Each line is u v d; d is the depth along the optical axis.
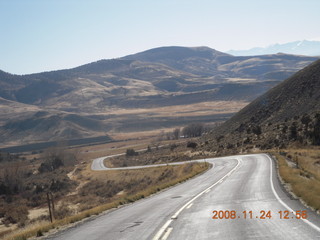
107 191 54.75
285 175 24.98
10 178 62.12
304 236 8.73
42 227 14.20
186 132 162.38
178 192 23.62
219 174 35.22
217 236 9.49
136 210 16.88
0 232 26.88
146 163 86.94
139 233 10.84
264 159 47.34
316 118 62.47
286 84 96.38
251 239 8.88
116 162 100.56
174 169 57.38
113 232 11.54
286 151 53.25
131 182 57.91
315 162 40.41
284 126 69.56
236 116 105.62
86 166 98.69
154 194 25.06
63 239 11.38
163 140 168.50
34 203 46.69
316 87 80.94
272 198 16.16
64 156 112.56
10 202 51.06
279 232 9.38
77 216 16.67
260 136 73.69
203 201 17.25
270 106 91.38
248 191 19.70
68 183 65.62
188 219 12.48
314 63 94.62
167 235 10.12
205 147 87.12
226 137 89.81
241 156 58.59
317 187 17.19
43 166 98.62
